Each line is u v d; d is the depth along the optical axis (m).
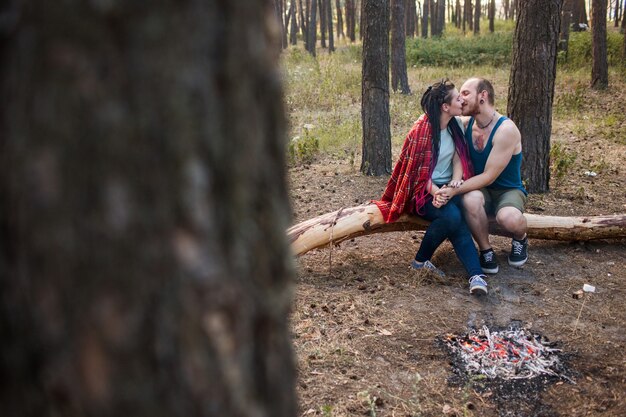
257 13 1.04
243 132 1.02
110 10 0.90
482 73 18.61
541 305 4.12
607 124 10.52
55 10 0.90
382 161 7.24
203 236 0.98
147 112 0.93
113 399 0.97
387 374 3.34
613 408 3.08
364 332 3.72
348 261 4.75
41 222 0.93
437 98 4.27
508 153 4.24
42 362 0.97
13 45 0.93
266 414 1.13
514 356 3.54
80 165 0.92
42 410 0.99
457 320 3.91
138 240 0.95
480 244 4.45
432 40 24.88
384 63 7.04
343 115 11.45
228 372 1.04
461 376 3.35
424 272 4.45
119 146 0.93
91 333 0.95
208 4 0.96
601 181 7.03
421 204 4.36
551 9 6.16
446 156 4.34
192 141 0.96
